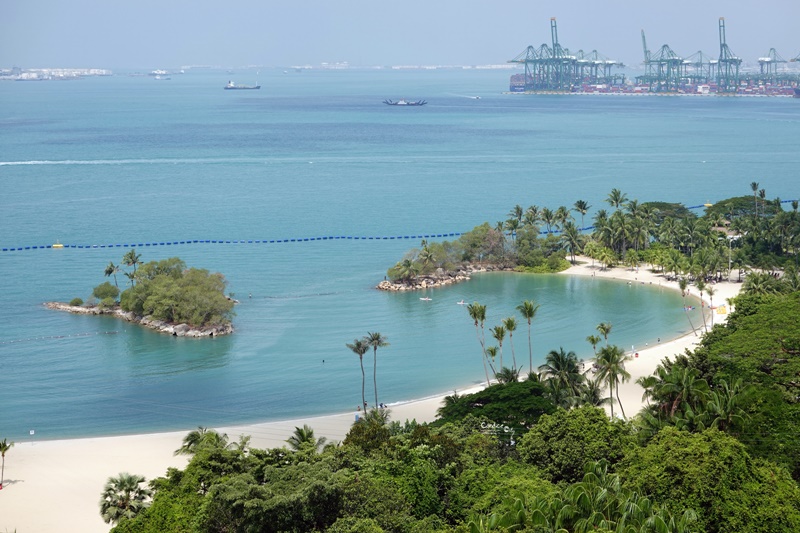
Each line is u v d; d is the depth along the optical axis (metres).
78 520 111.12
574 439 98.75
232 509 87.38
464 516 91.50
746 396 100.44
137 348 186.00
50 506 115.19
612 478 87.69
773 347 115.31
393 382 164.75
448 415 126.12
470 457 101.25
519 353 180.88
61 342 189.62
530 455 101.00
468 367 172.75
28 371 171.88
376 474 95.75
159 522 91.56
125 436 140.75
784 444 97.69
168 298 199.38
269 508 85.06
